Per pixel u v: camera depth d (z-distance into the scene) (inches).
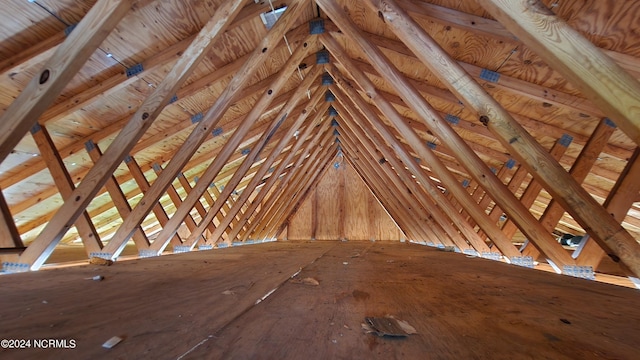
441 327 25.8
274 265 68.9
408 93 68.7
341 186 271.4
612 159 91.7
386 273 58.1
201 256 92.0
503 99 88.1
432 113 67.6
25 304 32.8
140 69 75.6
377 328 24.7
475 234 102.8
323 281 48.3
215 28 62.1
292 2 79.2
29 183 106.7
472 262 79.7
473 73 79.4
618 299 37.5
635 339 23.6
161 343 21.7
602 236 47.6
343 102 144.3
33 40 61.7
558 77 72.7
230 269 61.8
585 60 31.2
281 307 31.9
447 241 152.7
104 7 44.9
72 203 68.3
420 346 21.5
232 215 145.9
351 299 35.8
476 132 112.8
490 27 62.7
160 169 133.0
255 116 101.0
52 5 56.1
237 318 27.9
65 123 89.3
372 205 264.2
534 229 68.7
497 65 77.0
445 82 51.9
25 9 55.6
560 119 87.0
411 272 59.9
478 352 20.7
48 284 44.8
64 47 45.4
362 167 231.3
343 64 96.0
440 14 66.3
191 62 62.4
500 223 185.8
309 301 34.6
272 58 107.1
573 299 37.2
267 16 82.6
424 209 157.6
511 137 48.3
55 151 83.0
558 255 68.1
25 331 24.1
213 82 92.9
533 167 48.6
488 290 42.3
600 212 46.8
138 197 169.8
